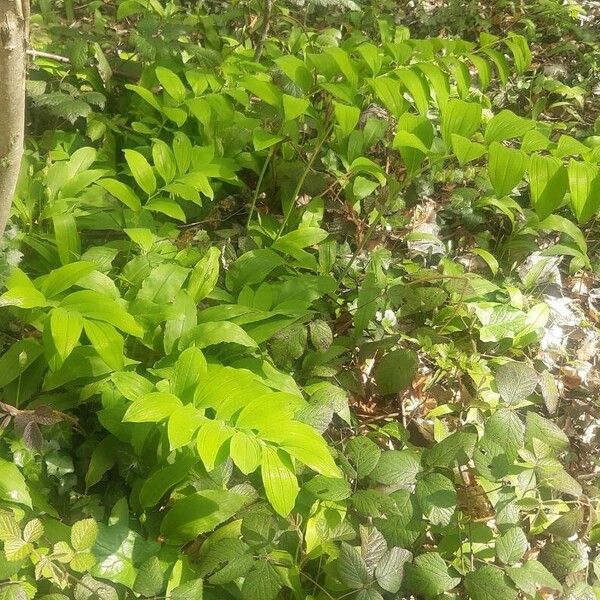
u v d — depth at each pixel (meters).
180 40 1.55
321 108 1.43
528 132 0.98
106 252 1.12
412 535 0.92
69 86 1.25
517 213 1.56
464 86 1.29
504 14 2.32
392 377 1.16
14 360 0.98
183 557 0.91
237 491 0.95
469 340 1.29
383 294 1.26
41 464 0.95
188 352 0.92
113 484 0.99
